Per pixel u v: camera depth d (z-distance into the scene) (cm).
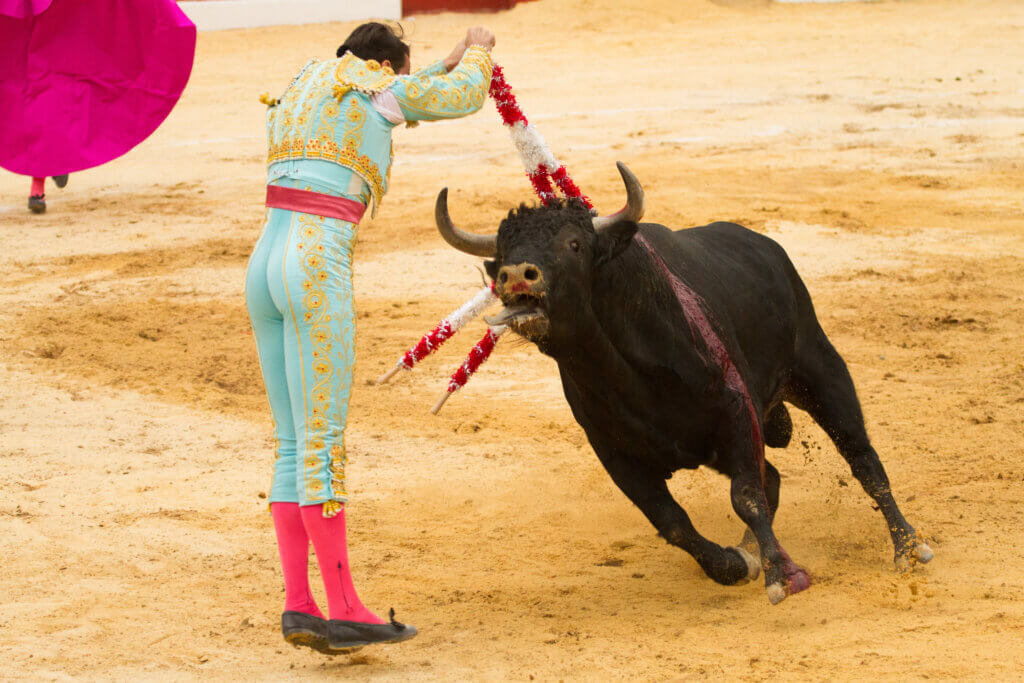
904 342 2794
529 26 8112
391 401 2498
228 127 5734
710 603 1532
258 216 4216
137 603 1575
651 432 1469
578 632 1441
